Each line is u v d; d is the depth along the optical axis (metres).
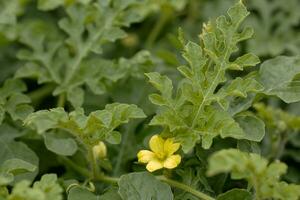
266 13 1.03
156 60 0.92
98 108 0.88
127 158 0.84
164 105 0.76
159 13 1.06
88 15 0.91
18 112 0.81
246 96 0.75
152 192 0.74
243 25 1.03
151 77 0.76
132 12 0.90
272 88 0.77
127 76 0.89
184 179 0.77
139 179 0.74
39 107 0.97
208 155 0.77
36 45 0.93
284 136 0.85
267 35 1.02
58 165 0.86
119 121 0.74
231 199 0.74
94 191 0.78
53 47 0.92
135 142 0.84
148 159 0.75
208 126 0.74
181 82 0.80
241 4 0.76
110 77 0.87
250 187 0.75
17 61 1.01
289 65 0.78
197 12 1.06
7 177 0.72
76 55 0.90
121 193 0.73
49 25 1.03
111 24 0.90
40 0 0.94
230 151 0.66
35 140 0.84
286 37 1.02
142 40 1.07
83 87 0.94
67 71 0.89
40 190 0.67
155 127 0.84
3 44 0.98
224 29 0.76
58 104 0.91
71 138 0.80
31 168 0.73
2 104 0.81
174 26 1.06
